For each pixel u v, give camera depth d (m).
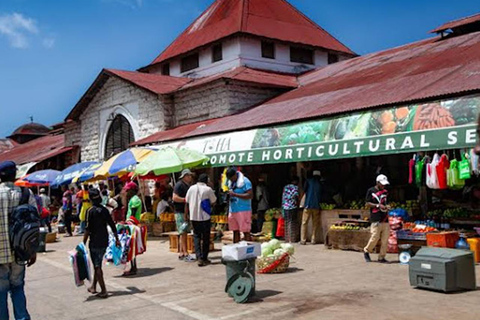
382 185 10.45
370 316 6.48
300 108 15.25
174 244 13.56
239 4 26.89
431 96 10.86
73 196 25.83
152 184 22.89
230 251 7.73
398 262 10.36
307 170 15.04
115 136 26.20
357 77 17.47
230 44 23.91
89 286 9.39
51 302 8.23
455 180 10.17
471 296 7.38
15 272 6.34
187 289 8.66
